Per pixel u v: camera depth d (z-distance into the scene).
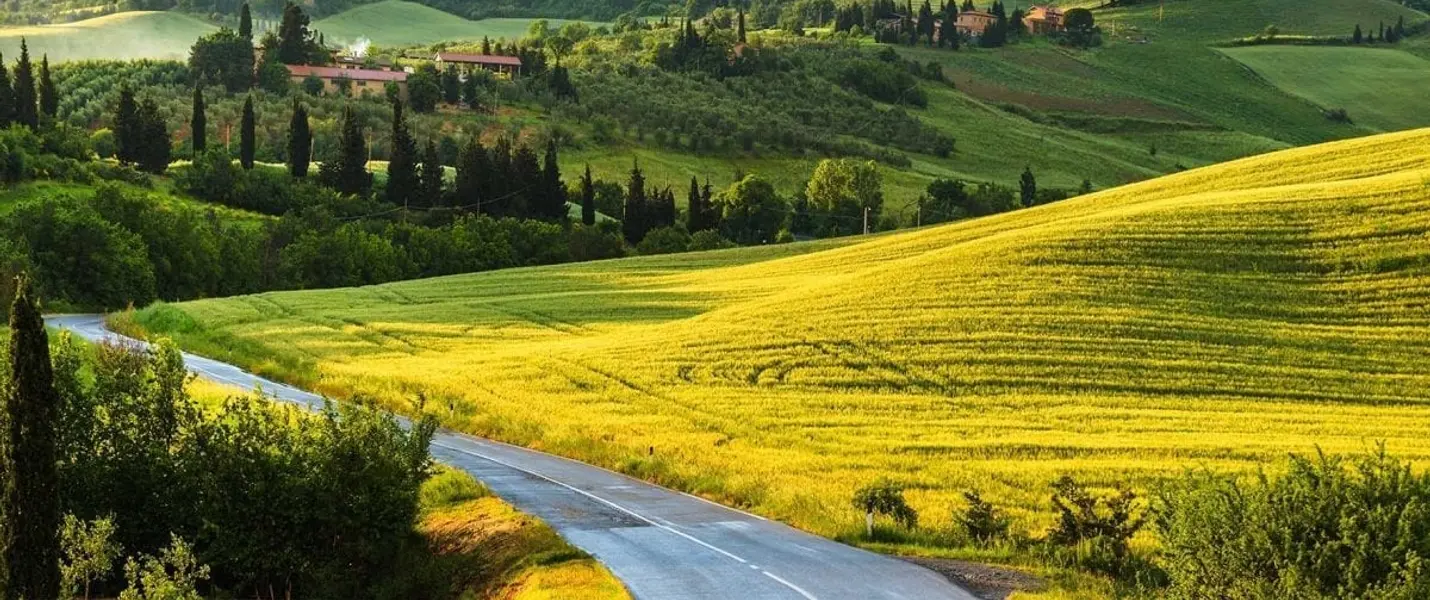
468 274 137.12
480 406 68.81
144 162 182.75
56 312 131.00
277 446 44.22
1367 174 102.69
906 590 33.22
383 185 190.75
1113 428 57.94
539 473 53.41
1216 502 27.59
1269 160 114.88
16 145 164.12
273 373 81.94
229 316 108.25
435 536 44.06
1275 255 82.56
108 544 38.88
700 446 56.56
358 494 43.00
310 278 152.50
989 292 82.38
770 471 50.69
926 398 65.19
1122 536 37.56
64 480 43.38
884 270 94.00
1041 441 55.34
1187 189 110.69
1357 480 27.22
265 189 178.88
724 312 90.94
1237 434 55.81
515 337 94.38
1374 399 61.94
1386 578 25.31
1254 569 26.78
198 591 42.75
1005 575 35.00
